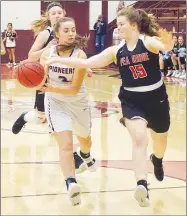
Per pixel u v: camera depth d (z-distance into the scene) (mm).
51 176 4727
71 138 3967
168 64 15508
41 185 4445
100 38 21594
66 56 4051
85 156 4660
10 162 5219
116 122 7801
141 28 3877
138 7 20547
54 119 4023
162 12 19859
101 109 9133
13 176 4707
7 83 13320
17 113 8422
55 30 4051
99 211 3820
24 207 3871
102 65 3881
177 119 8117
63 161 3904
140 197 3598
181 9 18719
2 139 6367
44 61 4121
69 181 3836
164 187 4477
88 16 22656
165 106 3951
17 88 12164
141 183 3607
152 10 19672
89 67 3859
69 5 22547
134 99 3855
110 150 5883
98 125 7535
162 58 15453
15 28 21875
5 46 21125
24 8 21875
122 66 3855
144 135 3738
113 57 3893
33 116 5324
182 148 6035
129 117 3812
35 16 22047
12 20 21844
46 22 4812
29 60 4078
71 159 3926
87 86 13141
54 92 4004
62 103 4121
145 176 3656
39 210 3812
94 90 12227
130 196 4195
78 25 22703
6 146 5969
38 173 4824
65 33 3980
